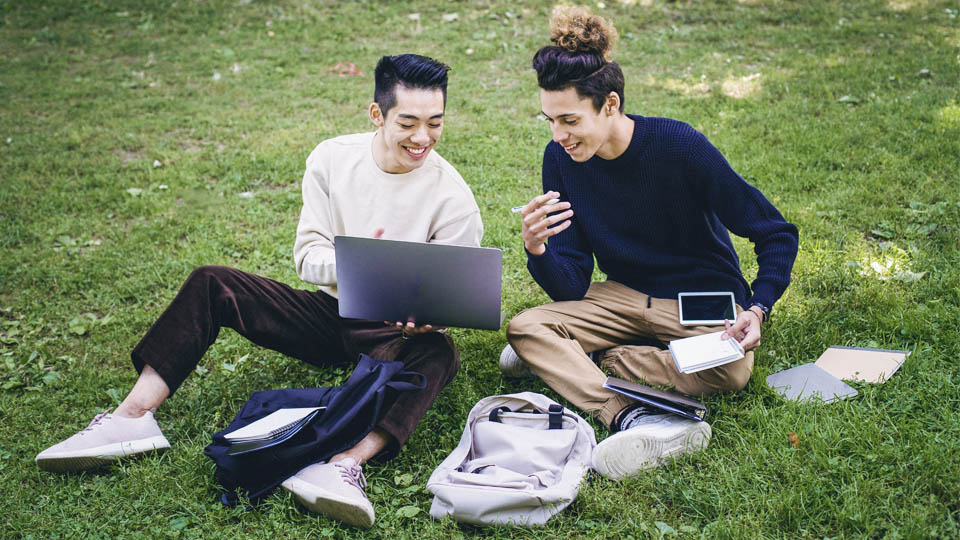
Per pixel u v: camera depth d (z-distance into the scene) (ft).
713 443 9.37
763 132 19.04
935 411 9.49
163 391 9.70
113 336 12.62
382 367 9.16
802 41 26.37
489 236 15.10
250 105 23.12
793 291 12.60
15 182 18.12
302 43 28.53
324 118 21.88
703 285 10.28
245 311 10.03
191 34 29.71
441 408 10.39
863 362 10.55
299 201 17.10
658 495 8.59
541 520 8.24
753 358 10.46
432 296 9.20
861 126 18.80
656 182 9.79
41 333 12.92
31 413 10.66
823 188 16.05
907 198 15.26
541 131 20.12
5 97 24.04
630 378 10.28
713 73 23.80
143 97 23.97
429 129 9.35
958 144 17.12
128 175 18.57
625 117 9.70
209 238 15.75
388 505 8.74
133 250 15.29
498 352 11.73
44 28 30.76
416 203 9.95
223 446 8.82
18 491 9.09
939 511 7.91
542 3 31.68
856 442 8.99
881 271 12.87
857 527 7.86
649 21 29.50
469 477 8.40
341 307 9.61
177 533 8.34
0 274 14.51
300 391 9.70
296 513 8.57
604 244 10.41
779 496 8.24
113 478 9.23
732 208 9.75
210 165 18.81
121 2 33.14
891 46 25.05
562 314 10.46
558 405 9.32
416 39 28.48
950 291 12.01
